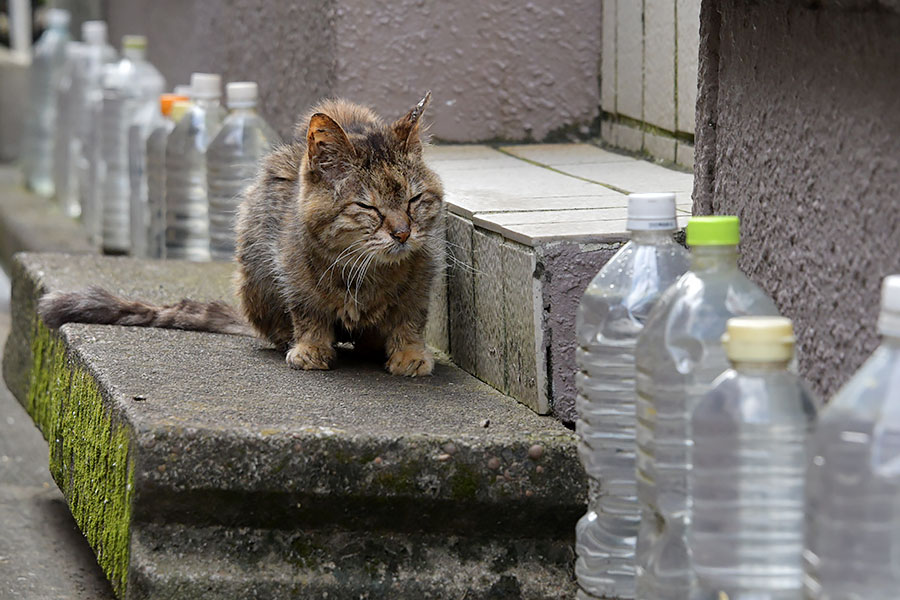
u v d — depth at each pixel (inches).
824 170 134.8
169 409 160.1
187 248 275.6
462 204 192.7
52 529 215.6
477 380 185.8
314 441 152.0
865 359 127.9
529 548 157.6
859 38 127.1
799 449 112.4
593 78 266.8
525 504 155.3
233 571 152.0
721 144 160.4
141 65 332.8
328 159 178.2
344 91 257.1
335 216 178.2
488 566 156.0
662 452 128.5
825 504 104.2
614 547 145.9
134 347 196.4
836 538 103.5
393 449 152.7
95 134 325.7
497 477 154.0
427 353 190.4
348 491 152.6
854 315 129.8
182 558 152.4
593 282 150.1
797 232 140.9
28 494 235.0
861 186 127.7
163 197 281.0
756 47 149.6
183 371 183.0
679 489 128.1
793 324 142.4
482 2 260.4
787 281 143.7
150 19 413.7
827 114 133.7
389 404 169.3
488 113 264.5
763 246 149.5
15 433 276.1
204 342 203.3
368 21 255.8
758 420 110.5
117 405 163.8
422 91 260.5
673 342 128.3
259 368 187.5
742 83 153.8
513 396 174.6
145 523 153.5
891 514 100.3
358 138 179.8
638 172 225.1
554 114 266.8
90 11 491.2
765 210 148.6
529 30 263.0
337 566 154.2
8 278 396.8
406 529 156.3
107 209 309.4
